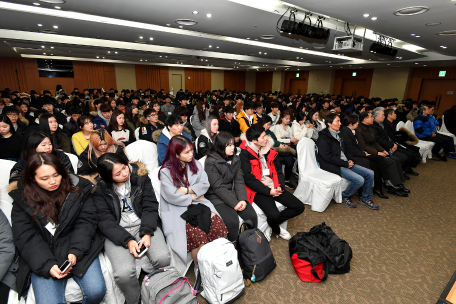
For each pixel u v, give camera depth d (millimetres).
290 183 3910
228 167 2414
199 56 11203
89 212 1752
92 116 4406
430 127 5566
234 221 2176
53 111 4902
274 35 6344
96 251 1699
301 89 18141
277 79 19516
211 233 1978
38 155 1508
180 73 17969
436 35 5328
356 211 3244
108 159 1744
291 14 4500
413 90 12750
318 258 2006
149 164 2959
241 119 4430
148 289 1602
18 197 1531
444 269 2223
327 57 10281
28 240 1523
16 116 3539
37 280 1498
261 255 2008
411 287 2014
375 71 13883
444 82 11859
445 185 4176
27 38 7465
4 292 1466
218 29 5914
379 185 3693
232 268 1731
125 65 15930
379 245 2541
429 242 2609
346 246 2170
